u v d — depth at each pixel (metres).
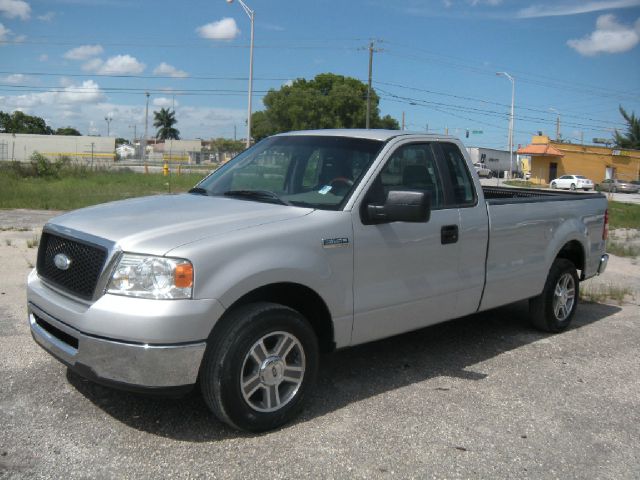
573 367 5.24
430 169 4.86
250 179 4.84
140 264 3.39
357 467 3.42
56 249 3.89
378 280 4.33
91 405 4.02
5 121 117.38
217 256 3.50
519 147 72.31
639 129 87.00
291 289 4.01
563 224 6.12
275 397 3.80
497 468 3.50
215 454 3.48
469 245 4.99
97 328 3.36
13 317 5.84
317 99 65.88
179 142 104.62
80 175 31.17
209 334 3.46
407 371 4.97
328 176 4.47
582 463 3.61
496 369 5.11
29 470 3.24
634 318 7.06
